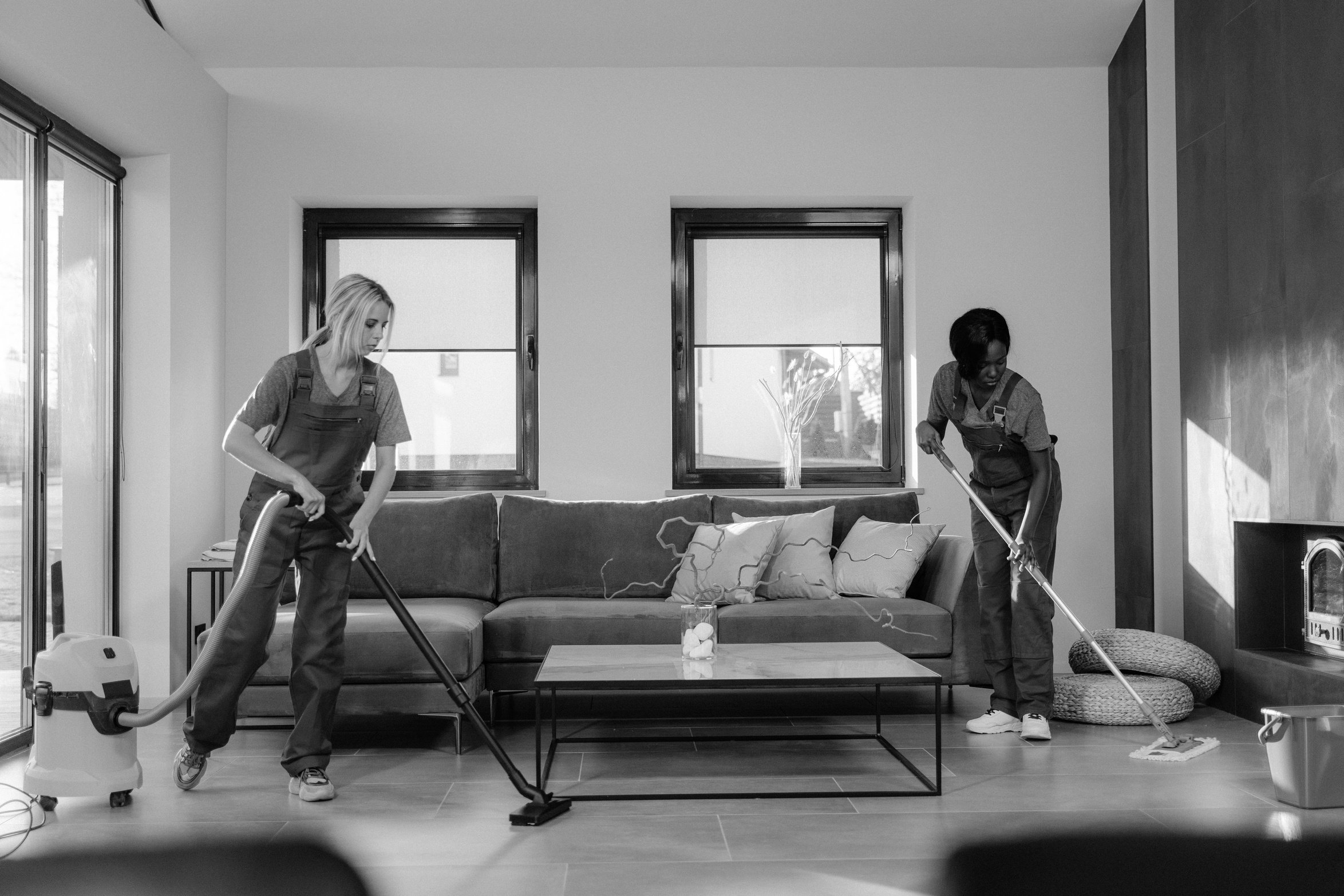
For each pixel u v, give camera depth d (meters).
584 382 5.07
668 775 3.14
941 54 5.09
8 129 3.65
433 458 5.27
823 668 3.01
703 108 5.12
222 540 4.95
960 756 3.37
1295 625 4.10
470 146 5.08
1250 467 4.06
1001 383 3.55
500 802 2.86
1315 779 2.72
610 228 5.09
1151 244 4.77
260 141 5.05
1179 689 3.94
